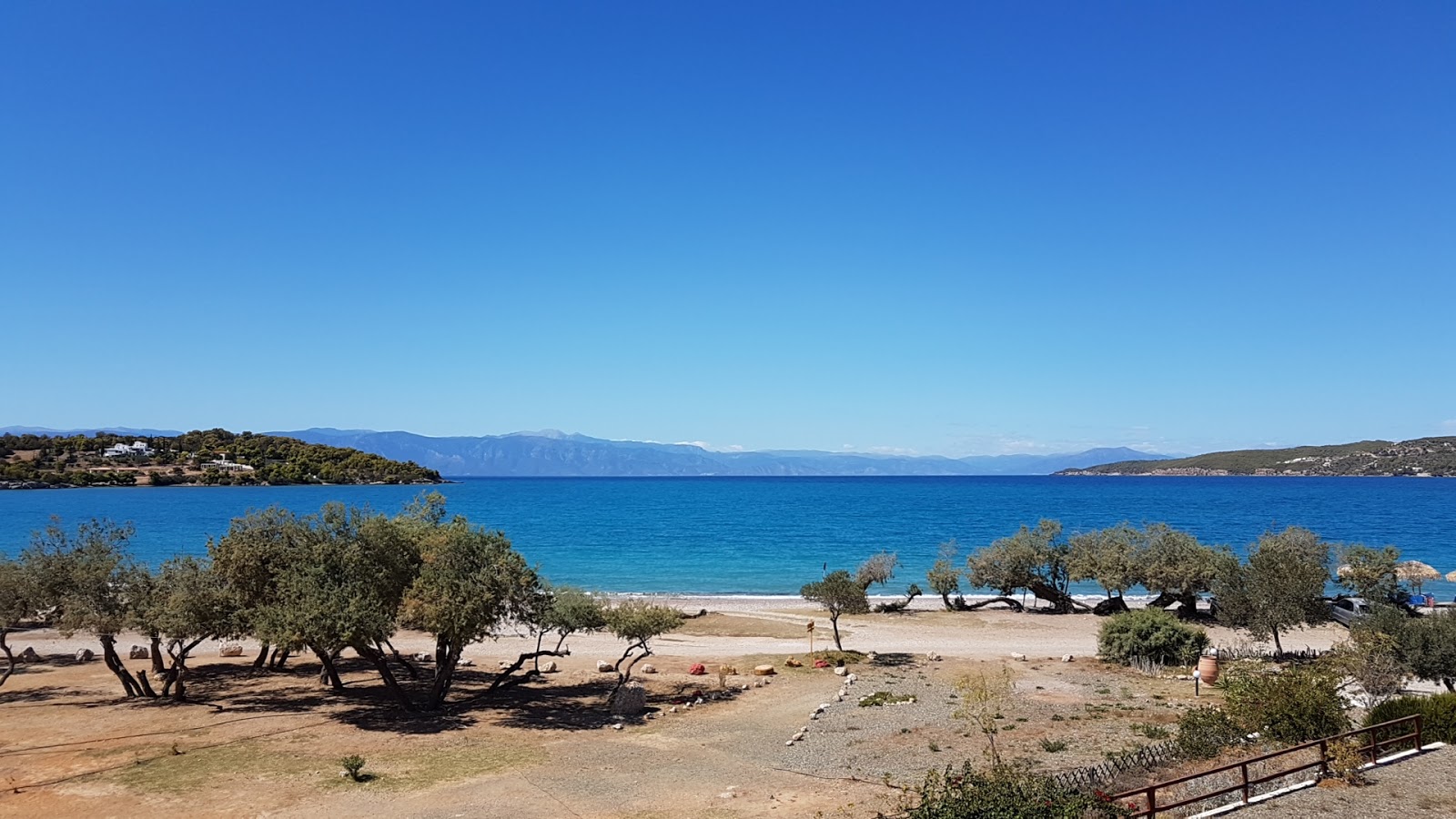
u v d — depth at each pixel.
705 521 153.12
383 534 31.16
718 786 22.92
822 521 153.62
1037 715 30.02
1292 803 17.22
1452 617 31.33
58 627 31.73
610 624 34.69
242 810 20.64
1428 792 17.50
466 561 31.72
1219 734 23.22
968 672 38.84
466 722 30.19
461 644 31.45
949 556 66.56
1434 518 142.12
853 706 32.47
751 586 77.62
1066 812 15.53
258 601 30.06
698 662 42.88
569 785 22.94
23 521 129.50
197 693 34.06
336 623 27.52
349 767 23.23
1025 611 61.84
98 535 34.72
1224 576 43.81
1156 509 175.25
